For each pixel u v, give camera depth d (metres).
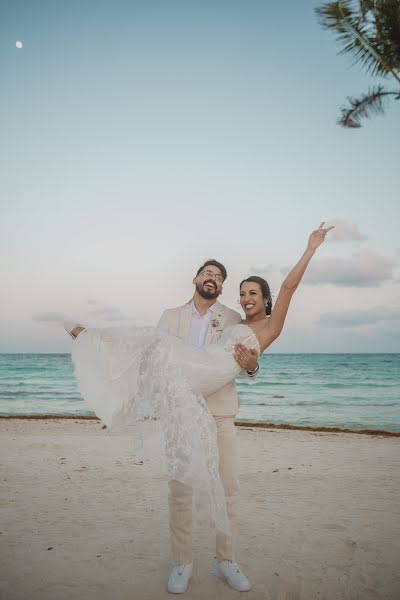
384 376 34.06
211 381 3.07
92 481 5.92
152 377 3.08
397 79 9.02
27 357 60.31
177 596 2.97
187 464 2.96
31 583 3.12
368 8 8.64
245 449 8.69
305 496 5.35
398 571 3.34
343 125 10.89
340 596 2.99
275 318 3.16
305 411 19.97
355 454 8.30
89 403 3.14
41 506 4.85
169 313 3.54
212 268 3.38
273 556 3.61
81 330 3.31
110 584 3.12
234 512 3.16
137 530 4.17
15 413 19.45
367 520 4.48
